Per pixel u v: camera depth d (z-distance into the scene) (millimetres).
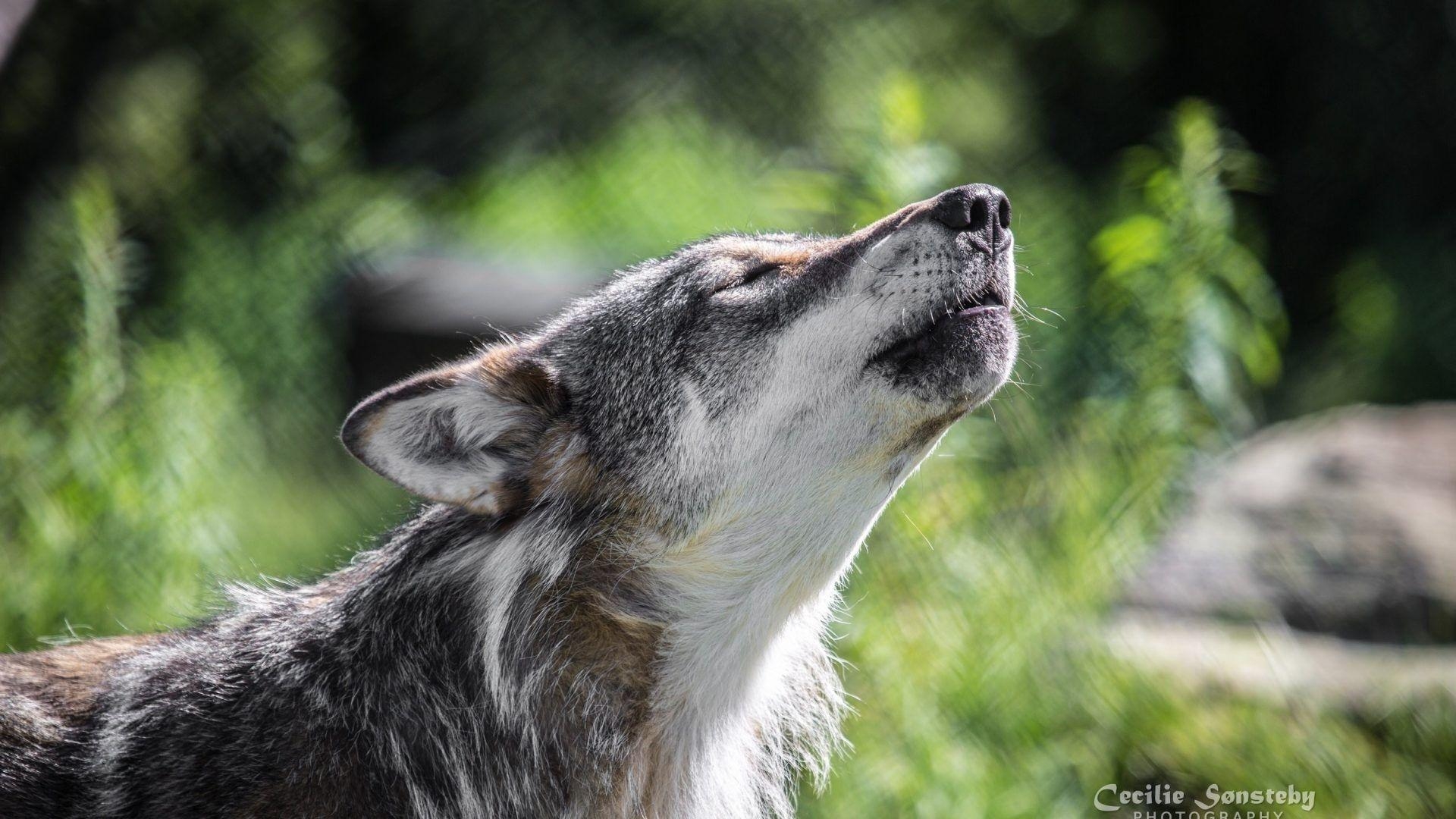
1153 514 20766
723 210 39625
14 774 11992
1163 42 47062
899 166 20438
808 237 14523
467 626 12461
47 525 19359
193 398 22250
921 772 17109
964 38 44812
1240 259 21641
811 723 14586
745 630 12789
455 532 12734
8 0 28500
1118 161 42344
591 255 39938
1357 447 23609
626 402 13023
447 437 12695
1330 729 18359
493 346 14625
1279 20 45406
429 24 44719
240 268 34750
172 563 19938
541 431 13156
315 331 34969
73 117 30938
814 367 12500
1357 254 43125
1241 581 21000
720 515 12609
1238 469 23500
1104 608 20312
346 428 11938
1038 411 22984
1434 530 21344
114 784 11914
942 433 12680
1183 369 20844
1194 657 19547
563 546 12680
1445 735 18172
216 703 12141
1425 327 39719
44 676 12922
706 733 12922
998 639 18812
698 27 43125
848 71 42000
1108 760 18359
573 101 44375
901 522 19156
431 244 40969
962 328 12375
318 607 12984
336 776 11773
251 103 38625
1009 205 12766
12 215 28703
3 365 23531
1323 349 41500
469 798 12156
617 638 12617
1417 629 20266
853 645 18062
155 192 34906
